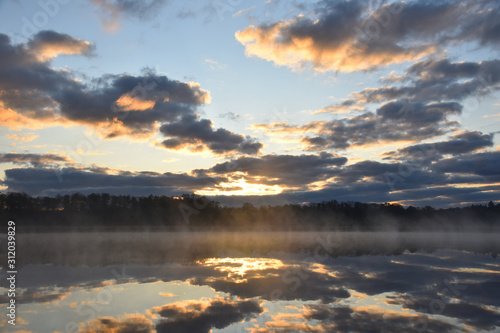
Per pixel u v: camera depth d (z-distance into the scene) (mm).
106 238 59562
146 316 11484
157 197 111625
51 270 20984
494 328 10422
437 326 10586
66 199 104625
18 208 97312
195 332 9961
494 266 23266
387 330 10195
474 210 126188
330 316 11555
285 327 10414
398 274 19812
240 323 10789
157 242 48188
